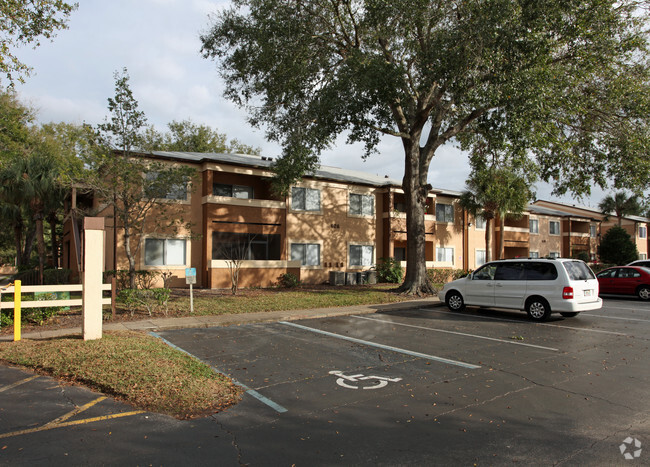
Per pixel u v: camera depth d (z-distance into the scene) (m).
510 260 12.73
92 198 20.55
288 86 17.30
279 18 15.87
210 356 7.77
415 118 18.09
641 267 17.91
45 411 5.07
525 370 6.91
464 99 14.80
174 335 9.68
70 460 3.87
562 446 4.17
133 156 14.70
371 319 12.26
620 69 15.55
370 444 4.22
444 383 6.23
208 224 20.02
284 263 21.55
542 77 13.67
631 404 5.36
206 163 19.98
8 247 46.41
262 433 4.49
